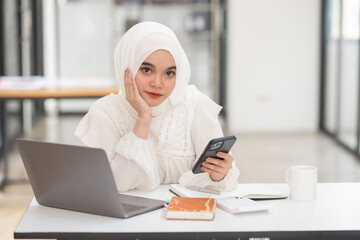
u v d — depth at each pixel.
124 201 1.71
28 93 3.75
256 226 1.52
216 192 1.80
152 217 1.59
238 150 6.02
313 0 6.97
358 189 1.91
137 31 1.80
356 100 5.64
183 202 1.63
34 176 1.67
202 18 8.17
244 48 7.07
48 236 1.48
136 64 1.79
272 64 7.10
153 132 1.93
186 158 1.96
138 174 1.84
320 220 1.58
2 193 4.23
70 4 8.59
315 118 7.19
